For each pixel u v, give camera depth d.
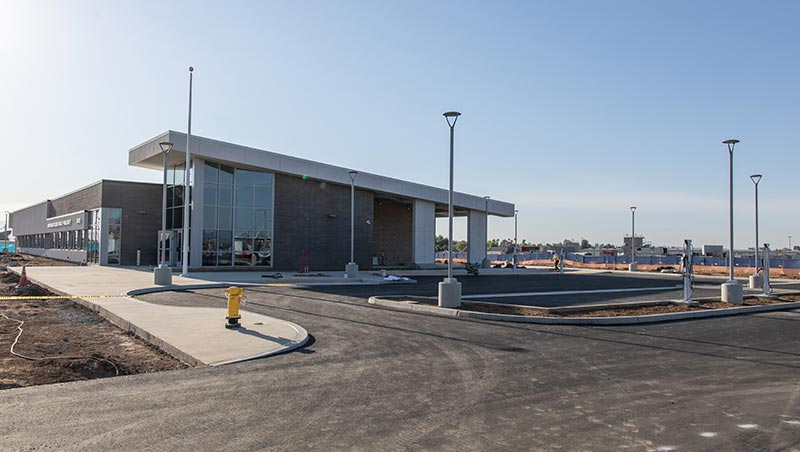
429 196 49.00
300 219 40.22
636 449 5.48
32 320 14.52
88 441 5.47
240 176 37.41
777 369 9.37
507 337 12.07
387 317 14.82
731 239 21.14
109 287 22.06
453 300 16.23
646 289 27.66
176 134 33.41
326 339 11.48
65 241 52.34
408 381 8.07
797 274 51.09
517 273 47.28
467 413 6.57
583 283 32.66
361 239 44.03
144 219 42.25
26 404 6.76
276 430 5.86
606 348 11.05
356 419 6.28
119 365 9.24
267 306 16.95
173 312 14.65
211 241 35.78
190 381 7.96
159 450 5.25
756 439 5.83
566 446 5.53
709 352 10.88
